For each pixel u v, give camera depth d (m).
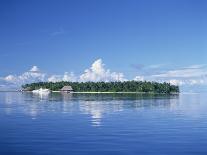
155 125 46.78
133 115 63.81
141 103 108.69
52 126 45.31
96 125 46.66
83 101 123.00
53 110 76.50
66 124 47.91
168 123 49.47
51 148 29.20
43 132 39.34
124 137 35.62
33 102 115.88
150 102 116.31
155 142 32.34
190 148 29.33
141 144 31.23
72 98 158.12
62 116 61.34
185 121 52.38
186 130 41.44
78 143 31.73
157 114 66.00
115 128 43.47
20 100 133.62
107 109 79.81
